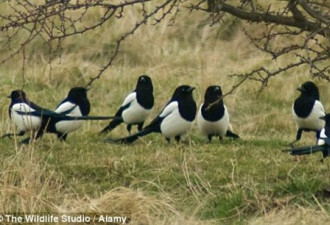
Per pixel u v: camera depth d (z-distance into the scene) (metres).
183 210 10.35
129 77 19.95
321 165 11.88
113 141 13.84
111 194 10.04
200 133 15.10
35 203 9.87
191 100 13.56
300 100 13.86
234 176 11.38
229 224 10.05
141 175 11.58
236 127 17.19
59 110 13.57
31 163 10.98
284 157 12.48
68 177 11.59
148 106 14.35
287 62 20.38
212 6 9.95
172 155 12.41
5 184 10.24
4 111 16.52
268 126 16.95
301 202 10.44
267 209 10.32
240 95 18.69
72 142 13.73
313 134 16.31
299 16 10.08
